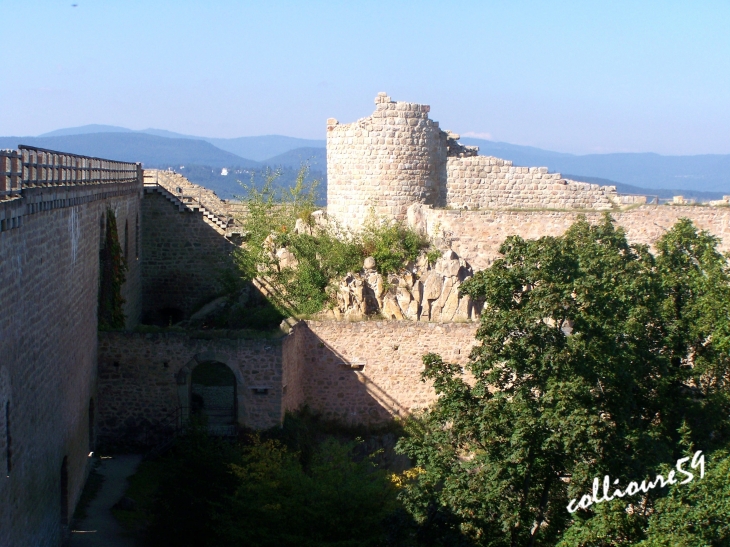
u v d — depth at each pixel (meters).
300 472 32.56
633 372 29.66
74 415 33.91
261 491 31.36
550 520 28.27
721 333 33.81
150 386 41.50
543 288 27.25
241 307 50.56
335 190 52.84
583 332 27.72
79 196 34.41
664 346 34.94
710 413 32.84
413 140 51.59
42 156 29.41
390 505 30.84
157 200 56.62
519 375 27.12
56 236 30.06
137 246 54.41
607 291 29.95
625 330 30.12
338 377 45.88
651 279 34.16
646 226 52.66
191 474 32.53
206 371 50.88
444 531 27.28
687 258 38.00
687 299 36.03
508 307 28.05
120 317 45.59
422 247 50.59
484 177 53.84
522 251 28.72
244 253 52.81
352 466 32.75
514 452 25.78
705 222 52.94
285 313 49.06
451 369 28.61
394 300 48.75
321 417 45.84
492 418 26.48
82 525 33.06
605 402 28.52
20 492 24.77
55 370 29.84
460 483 27.11
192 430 34.97
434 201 53.47
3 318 22.86
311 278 49.56
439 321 47.53
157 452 40.31
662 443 29.77
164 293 57.34
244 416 41.19
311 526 30.28
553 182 54.41
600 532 24.92
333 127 52.47
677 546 24.36
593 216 52.09
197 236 56.78
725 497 25.42
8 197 24.36
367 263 49.34
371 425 46.09
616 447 26.84
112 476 38.22
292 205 57.12
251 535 29.92
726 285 35.50
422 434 30.98
